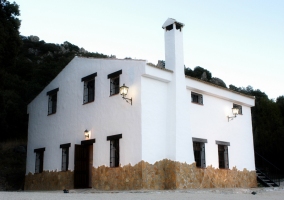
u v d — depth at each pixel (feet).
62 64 135.44
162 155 48.08
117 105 50.24
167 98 50.52
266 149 88.07
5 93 107.14
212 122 58.18
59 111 62.59
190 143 50.49
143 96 47.11
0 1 58.39
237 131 63.77
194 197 31.37
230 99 62.59
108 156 49.93
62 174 58.08
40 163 65.72
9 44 57.16
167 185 47.57
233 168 60.75
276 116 92.79
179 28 53.31
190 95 54.70
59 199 26.48
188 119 50.96
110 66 53.06
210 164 55.57
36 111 69.31
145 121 46.60
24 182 70.03
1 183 70.28
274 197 35.32
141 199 27.73
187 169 49.11
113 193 38.04
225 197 32.65
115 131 49.65
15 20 59.57
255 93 135.33
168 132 49.29
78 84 59.16
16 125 103.60
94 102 54.75
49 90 66.64
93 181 51.47
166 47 52.60
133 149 46.24
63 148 59.67
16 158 85.87
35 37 211.61
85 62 58.49
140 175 44.62
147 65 47.39
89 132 54.29
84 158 55.88
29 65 140.87
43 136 65.41
